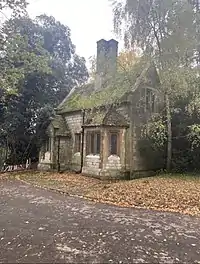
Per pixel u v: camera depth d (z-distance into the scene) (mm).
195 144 17000
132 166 17188
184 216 8016
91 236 6016
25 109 25328
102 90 20359
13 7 17406
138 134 17609
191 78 15273
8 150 26500
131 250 5199
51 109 22766
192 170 18047
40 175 18781
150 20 15805
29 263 4527
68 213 8188
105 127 16859
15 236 5965
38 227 6684
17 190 12734
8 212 8266
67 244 5492
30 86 25547
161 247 5383
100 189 12508
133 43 16141
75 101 22688
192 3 15703
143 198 10359
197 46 15734
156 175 17031
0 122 24797
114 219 7539
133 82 17688
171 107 17469
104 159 16797
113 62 19938
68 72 31219
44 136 22641
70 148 21547
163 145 17625
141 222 7250
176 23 15352
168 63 15641
